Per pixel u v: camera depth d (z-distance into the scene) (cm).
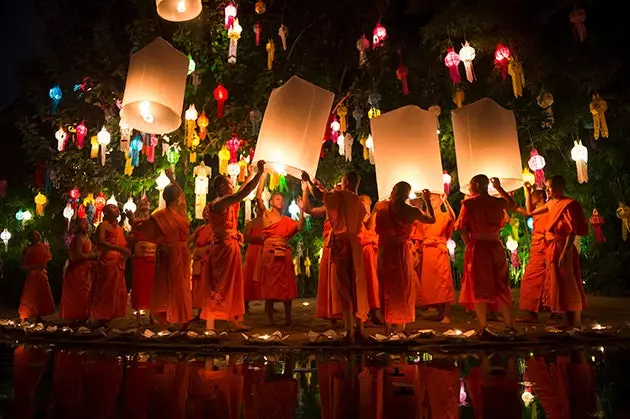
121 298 673
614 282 1260
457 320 745
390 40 1238
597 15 1145
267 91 1128
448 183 886
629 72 1177
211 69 1091
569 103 1142
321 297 621
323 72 1252
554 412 284
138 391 337
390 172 598
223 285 580
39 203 1102
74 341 543
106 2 1230
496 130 650
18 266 1359
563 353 465
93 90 1072
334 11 1271
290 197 1241
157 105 620
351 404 304
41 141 1180
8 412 290
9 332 620
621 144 1238
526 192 701
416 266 739
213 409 296
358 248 521
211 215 590
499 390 333
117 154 1169
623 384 345
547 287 664
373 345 505
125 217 1043
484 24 1083
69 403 308
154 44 601
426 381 359
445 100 1220
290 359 448
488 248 559
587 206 1225
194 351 492
